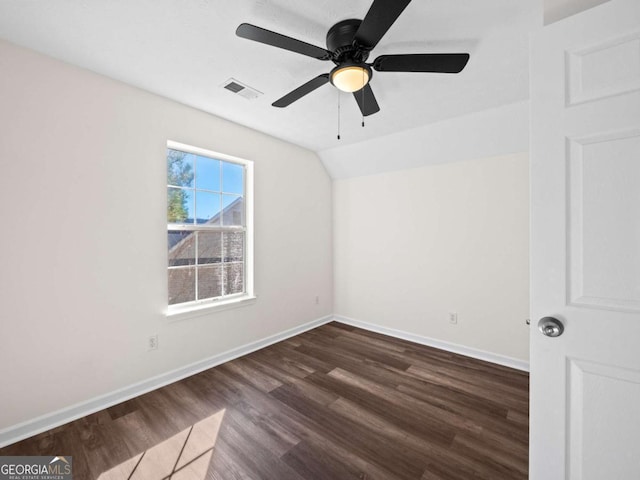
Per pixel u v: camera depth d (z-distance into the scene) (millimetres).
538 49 996
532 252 1013
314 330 3502
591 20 911
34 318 1633
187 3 1299
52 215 1686
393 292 3328
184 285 2408
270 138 3020
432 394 2070
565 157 957
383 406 1924
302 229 3428
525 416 1815
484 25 1427
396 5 1064
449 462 1444
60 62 1712
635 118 854
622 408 877
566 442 964
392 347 2979
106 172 1895
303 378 2305
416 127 2756
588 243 928
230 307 2645
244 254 2873
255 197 2883
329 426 1721
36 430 1634
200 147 2396
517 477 1351
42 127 1646
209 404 1941
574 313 942
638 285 858
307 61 1735
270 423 1746
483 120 2457
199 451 1518
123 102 1967
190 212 2455
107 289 1907
